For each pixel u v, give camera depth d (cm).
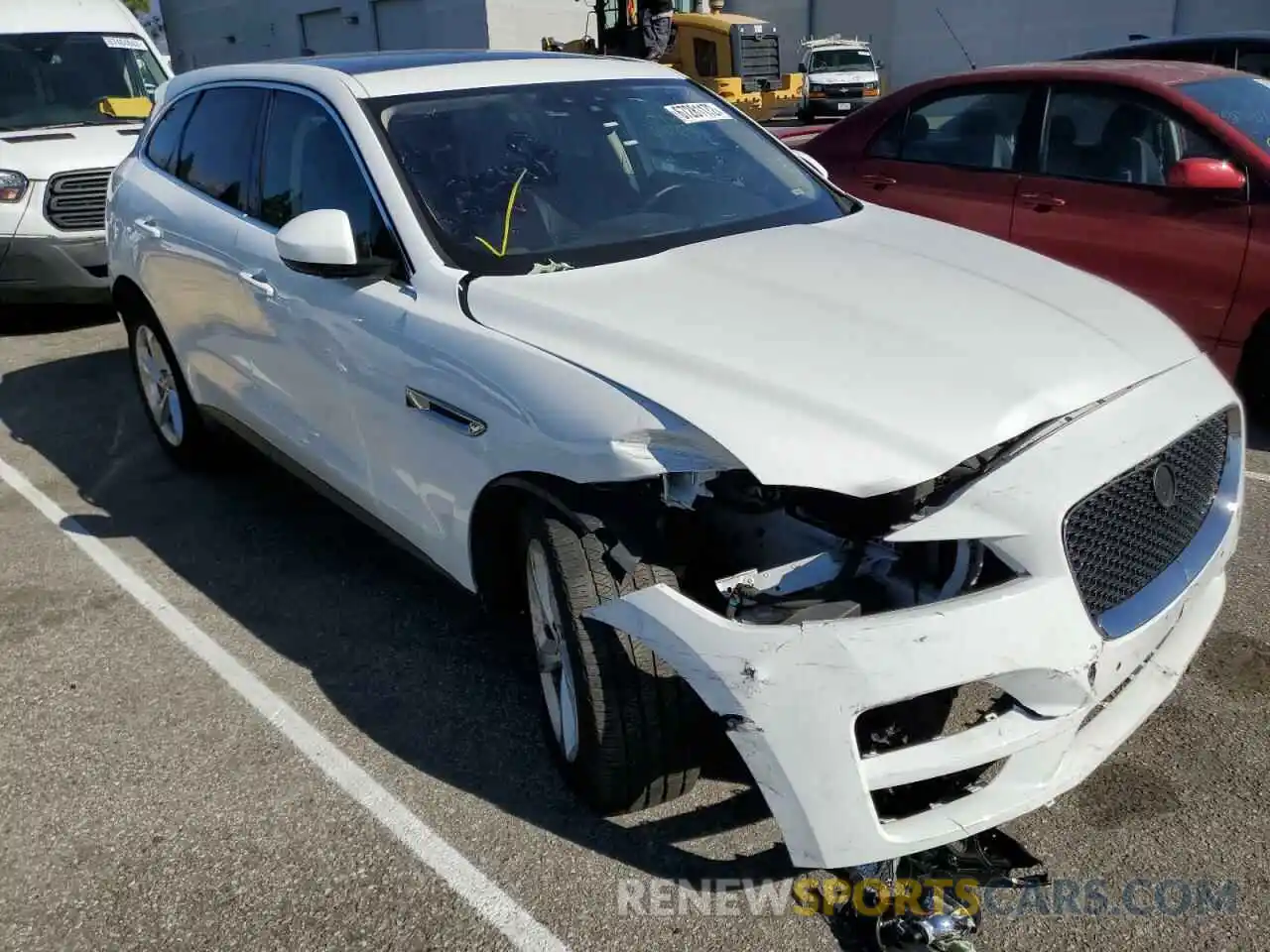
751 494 241
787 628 218
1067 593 222
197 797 298
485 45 2647
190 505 497
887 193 611
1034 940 239
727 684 218
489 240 323
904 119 612
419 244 320
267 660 364
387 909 257
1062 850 265
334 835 281
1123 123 530
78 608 406
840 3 2903
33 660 371
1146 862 260
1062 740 228
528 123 365
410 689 345
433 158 343
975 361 249
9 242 762
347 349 335
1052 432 236
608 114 381
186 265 443
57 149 782
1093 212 532
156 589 417
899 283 291
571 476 253
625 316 272
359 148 345
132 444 579
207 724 331
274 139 397
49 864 276
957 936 232
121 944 251
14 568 440
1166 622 244
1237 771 289
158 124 511
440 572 331
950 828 223
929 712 242
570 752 280
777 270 301
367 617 390
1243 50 706
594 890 259
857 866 224
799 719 215
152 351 525
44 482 531
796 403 234
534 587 284
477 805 290
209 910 259
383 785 299
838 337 258
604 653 249
